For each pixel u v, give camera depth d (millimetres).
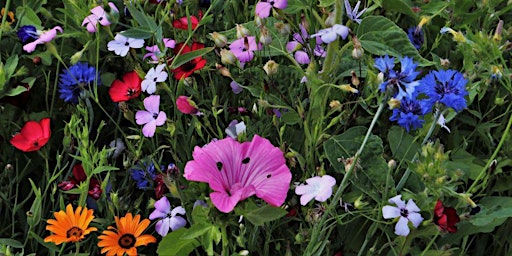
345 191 980
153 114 970
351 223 962
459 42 963
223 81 1047
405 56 945
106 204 971
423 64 962
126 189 989
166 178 890
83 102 1041
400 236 914
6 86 1031
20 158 1036
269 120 986
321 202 919
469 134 1045
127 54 1041
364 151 936
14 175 1032
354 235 965
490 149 1016
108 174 957
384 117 1019
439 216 875
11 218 1016
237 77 1017
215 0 996
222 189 838
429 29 1089
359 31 962
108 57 1070
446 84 889
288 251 923
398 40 958
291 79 1004
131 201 1001
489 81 975
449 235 954
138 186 989
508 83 958
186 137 999
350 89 911
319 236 906
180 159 1011
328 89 945
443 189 885
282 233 968
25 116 1055
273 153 862
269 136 996
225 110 1006
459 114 1044
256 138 863
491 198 979
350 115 1002
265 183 854
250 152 860
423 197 901
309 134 940
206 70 1024
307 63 1003
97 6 1032
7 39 1103
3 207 1014
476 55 948
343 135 943
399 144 962
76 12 1052
